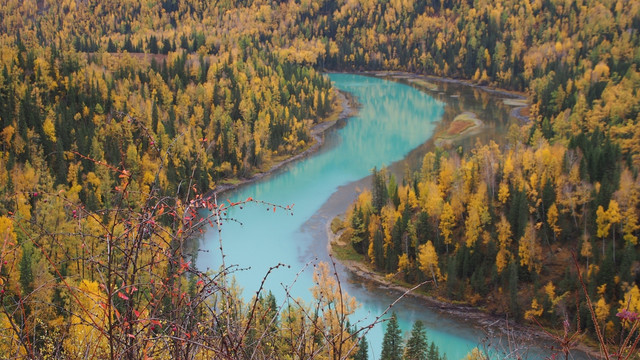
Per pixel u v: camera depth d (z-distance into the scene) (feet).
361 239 317.83
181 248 22.48
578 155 347.15
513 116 634.43
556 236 294.87
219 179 438.40
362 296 279.49
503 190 315.17
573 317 239.71
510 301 260.21
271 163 490.08
